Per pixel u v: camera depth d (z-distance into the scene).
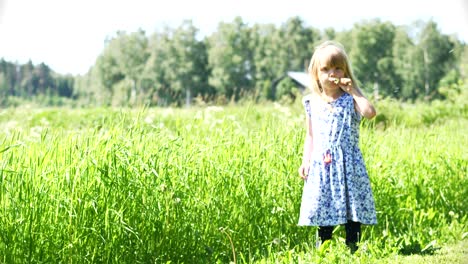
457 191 6.81
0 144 4.70
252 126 6.76
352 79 5.03
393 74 74.44
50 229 4.13
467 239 5.47
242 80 87.44
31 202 4.11
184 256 4.68
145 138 4.99
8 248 3.97
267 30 90.75
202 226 4.84
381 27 76.56
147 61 83.12
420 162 6.84
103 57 82.38
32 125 13.55
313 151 5.02
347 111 4.95
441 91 20.16
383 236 5.17
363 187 4.91
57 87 88.44
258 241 5.06
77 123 14.34
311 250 4.85
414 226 5.68
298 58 90.19
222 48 86.38
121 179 4.44
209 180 5.02
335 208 4.85
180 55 84.56
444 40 72.25
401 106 17.11
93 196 4.27
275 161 5.55
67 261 4.15
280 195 5.35
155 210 4.54
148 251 4.49
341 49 5.00
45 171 4.34
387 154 6.76
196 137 5.67
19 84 86.44
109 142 4.63
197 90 84.81
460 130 9.39
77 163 4.36
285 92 69.19
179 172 4.84
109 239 4.32
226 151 5.46
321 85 5.07
